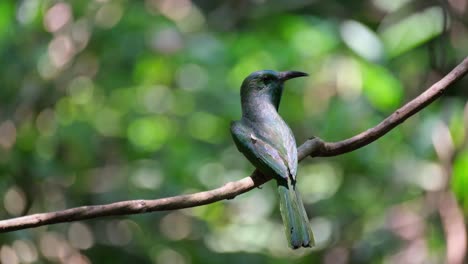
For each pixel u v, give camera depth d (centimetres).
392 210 1404
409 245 1322
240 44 1404
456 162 1144
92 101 1498
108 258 1412
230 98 1484
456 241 1130
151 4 1555
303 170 1709
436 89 674
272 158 725
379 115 1389
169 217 1623
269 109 789
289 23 1377
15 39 1345
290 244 672
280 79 810
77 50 1417
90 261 1361
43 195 1314
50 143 1370
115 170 1527
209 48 1405
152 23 1434
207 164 1617
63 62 1407
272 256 1695
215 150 1627
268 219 1761
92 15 1432
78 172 1397
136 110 1564
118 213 586
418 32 1346
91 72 1473
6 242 1152
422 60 1423
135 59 1455
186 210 1667
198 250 1574
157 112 1578
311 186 1697
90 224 1412
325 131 1399
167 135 1585
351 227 1529
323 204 1612
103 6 1452
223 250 1673
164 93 1576
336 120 1380
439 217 1279
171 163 1555
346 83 1322
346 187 1574
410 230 1355
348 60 1333
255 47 1395
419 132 1340
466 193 1127
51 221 575
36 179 1305
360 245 1416
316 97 1426
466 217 1138
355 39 1316
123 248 1423
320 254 1549
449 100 1283
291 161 718
